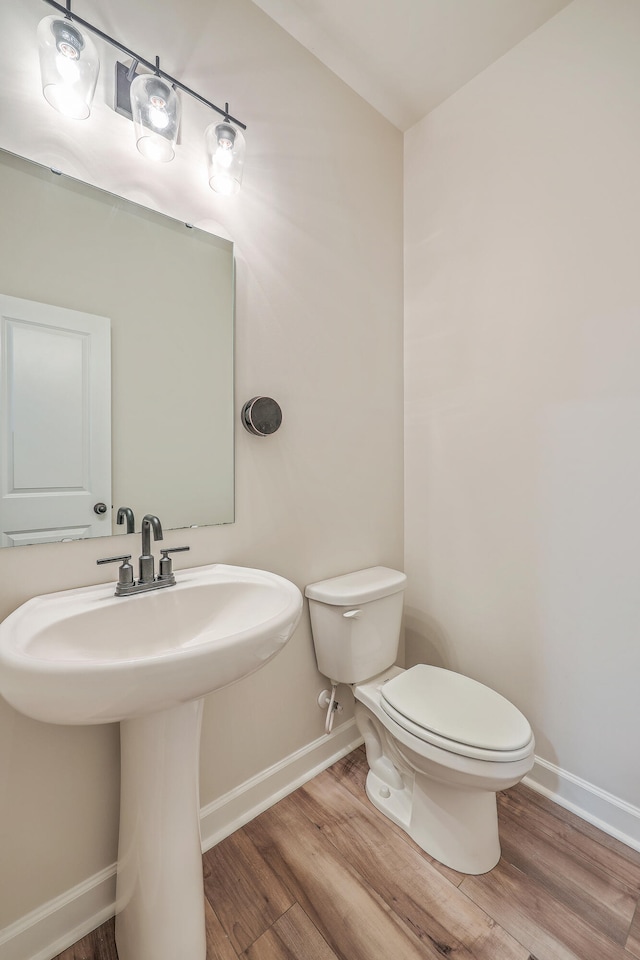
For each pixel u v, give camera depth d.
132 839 0.90
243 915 1.04
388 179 1.82
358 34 1.46
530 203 1.47
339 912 1.04
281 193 1.41
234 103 1.28
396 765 1.37
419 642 1.87
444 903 1.06
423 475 1.84
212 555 1.25
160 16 1.11
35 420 0.95
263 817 1.33
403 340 1.90
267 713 1.39
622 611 1.28
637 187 1.23
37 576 0.95
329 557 1.58
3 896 0.90
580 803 1.36
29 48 0.91
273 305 1.39
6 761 0.90
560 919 1.02
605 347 1.30
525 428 1.50
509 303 1.53
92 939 0.99
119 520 1.07
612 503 1.29
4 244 0.91
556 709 1.43
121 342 1.07
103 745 1.02
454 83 1.65
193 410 1.20
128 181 1.07
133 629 0.95
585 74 1.33
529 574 1.50
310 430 1.51
